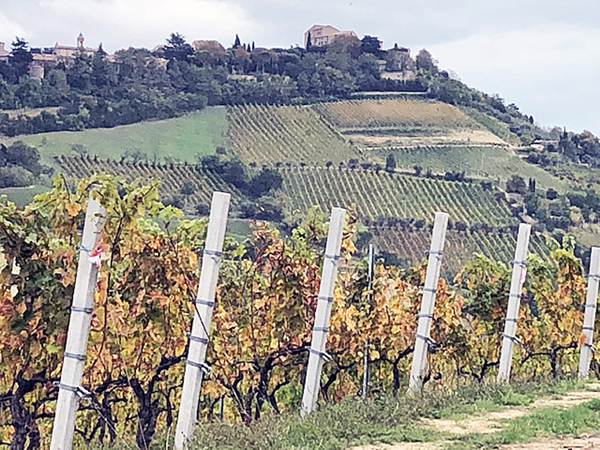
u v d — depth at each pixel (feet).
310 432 35.32
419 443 33.55
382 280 57.41
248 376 53.16
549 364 74.38
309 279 51.26
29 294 35.60
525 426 35.29
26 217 35.86
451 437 34.37
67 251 36.17
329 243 42.16
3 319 35.45
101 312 36.83
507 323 54.70
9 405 40.34
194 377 34.76
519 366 71.36
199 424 39.86
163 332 39.75
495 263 70.69
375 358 58.75
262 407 56.59
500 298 69.41
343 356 57.11
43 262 35.91
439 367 66.28
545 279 70.38
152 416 41.52
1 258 35.60
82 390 31.12
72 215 36.19
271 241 51.13
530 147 328.49
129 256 38.65
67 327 35.81
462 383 53.11
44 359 36.50
